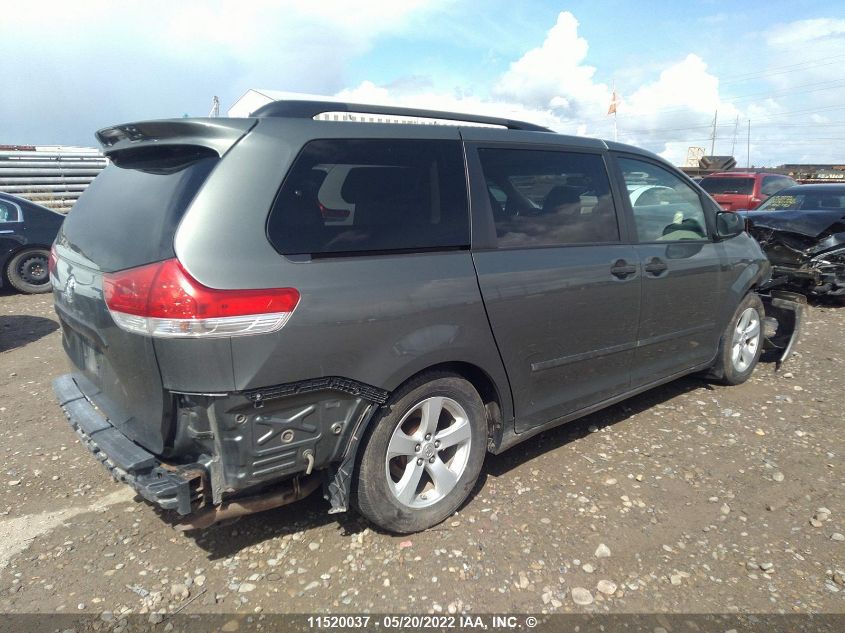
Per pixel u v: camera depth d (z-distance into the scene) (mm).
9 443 3850
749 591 2537
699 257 4188
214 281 2170
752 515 3090
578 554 2752
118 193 2746
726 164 19875
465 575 2605
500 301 2951
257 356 2223
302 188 2438
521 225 3162
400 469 2893
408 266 2654
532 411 3297
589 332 3461
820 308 7996
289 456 2393
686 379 5094
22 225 8750
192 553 2758
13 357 5672
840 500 3238
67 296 2826
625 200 3752
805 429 4105
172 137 2561
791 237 7777
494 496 3219
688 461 3637
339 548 2787
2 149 15500
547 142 3412
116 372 2486
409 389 2701
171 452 2387
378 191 2658
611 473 3477
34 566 2666
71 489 3303
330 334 2379
